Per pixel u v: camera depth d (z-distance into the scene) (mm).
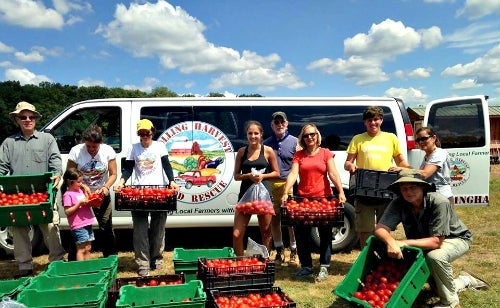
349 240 6727
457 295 4660
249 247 4805
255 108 6859
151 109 6711
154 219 5773
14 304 3307
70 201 5234
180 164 6625
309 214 5059
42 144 5469
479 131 7867
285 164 5957
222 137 6742
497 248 6832
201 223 6703
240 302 3727
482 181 7832
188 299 3758
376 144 5508
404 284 3793
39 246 6594
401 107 6973
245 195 5270
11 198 4996
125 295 3666
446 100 8188
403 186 4172
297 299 4773
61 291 3711
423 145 5305
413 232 4453
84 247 5371
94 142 5328
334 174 5285
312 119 6918
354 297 4035
